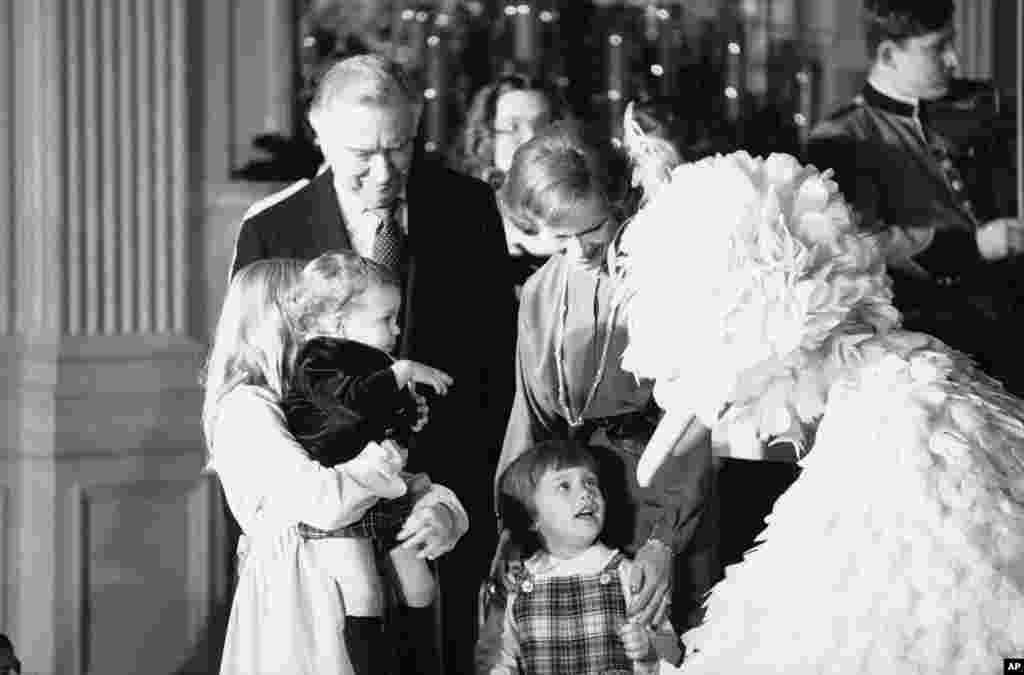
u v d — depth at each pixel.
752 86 8.30
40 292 6.43
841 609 2.60
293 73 7.21
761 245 2.77
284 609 3.51
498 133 5.98
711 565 3.93
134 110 6.58
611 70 8.23
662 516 3.86
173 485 6.50
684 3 8.48
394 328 3.75
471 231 4.28
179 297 6.64
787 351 2.74
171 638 6.46
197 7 6.81
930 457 2.69
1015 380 6.40
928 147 6.65
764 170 2.91
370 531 3.60
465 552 4.21
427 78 8.24
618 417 3.91
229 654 3.54
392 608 3.71
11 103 6.54
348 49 7.80
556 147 3.83
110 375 6.41
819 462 2.78
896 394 2.77
